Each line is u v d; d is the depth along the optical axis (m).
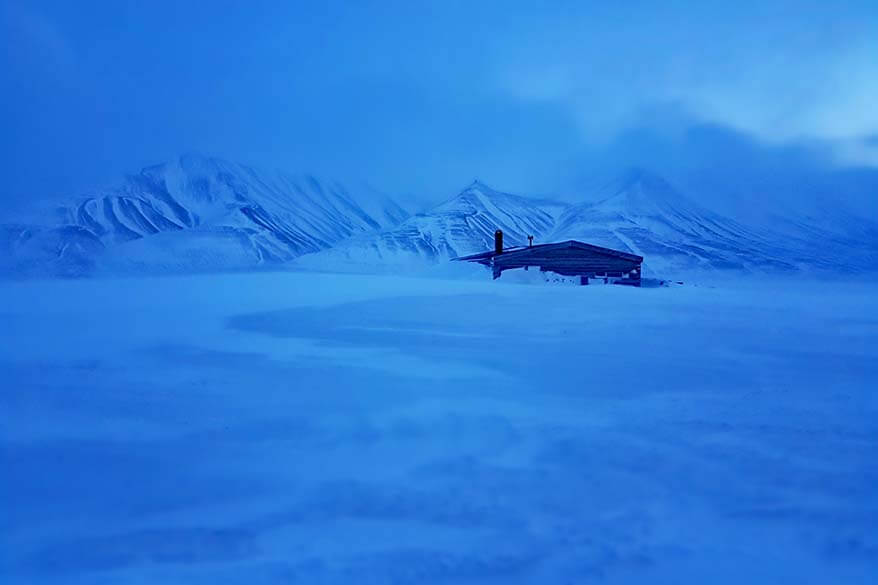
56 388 9.91
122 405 8.89
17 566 4.54
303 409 8.76
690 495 5.81
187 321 19.27
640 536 4.98
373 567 4.52
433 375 11.17
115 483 6.10
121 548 4.82
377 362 12.44
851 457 6.81
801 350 14.34
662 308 25.31
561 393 9.81
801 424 8.09
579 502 5.64
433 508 5.52
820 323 20.48
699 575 4.41
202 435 7.58
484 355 13.34
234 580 4.34
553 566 4.53
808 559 4.62
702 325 19.30
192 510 5.51
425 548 4.80
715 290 45.25
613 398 9.52
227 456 6.86
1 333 16.31
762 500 5.68
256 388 10.03
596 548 4.79
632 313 22.94
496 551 4.75
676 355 13.47
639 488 5.96
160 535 5.04
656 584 4.29
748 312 24.66
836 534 5.01
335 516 5.39
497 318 20.62
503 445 7.25
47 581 4.34
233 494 5.84
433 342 15.19
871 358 13.16
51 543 4.89
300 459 6.79
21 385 10.09
